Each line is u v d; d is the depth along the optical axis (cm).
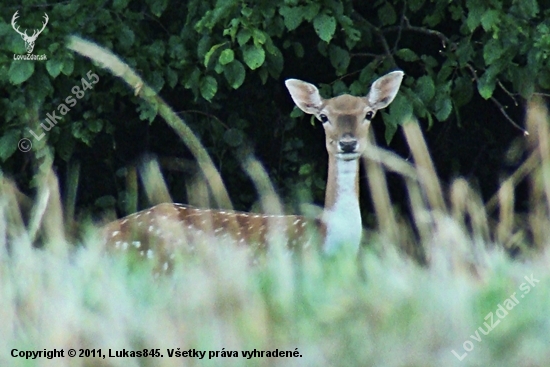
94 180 1549
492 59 1287
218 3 1288
